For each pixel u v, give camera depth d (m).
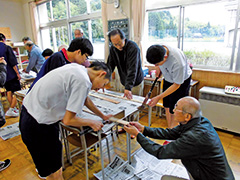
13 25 6.30
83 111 1.73
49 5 5.82
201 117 1.23
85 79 1.08
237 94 2.41
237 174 1.84
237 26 2.66
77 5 4.97
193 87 3.10
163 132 1.47
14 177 1.91
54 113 1.21
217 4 2.81
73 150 2.18
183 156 1.11
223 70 2.92
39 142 1.29
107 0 3.49
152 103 1.83
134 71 2.10
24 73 3.88
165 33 3.52
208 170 1.11
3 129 2.94
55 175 1.49
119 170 1.88
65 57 1.65
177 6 3.20
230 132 2.64
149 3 3.54
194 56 3.24
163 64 1.91
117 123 1.53
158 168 1.90
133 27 3.59
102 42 4.67
